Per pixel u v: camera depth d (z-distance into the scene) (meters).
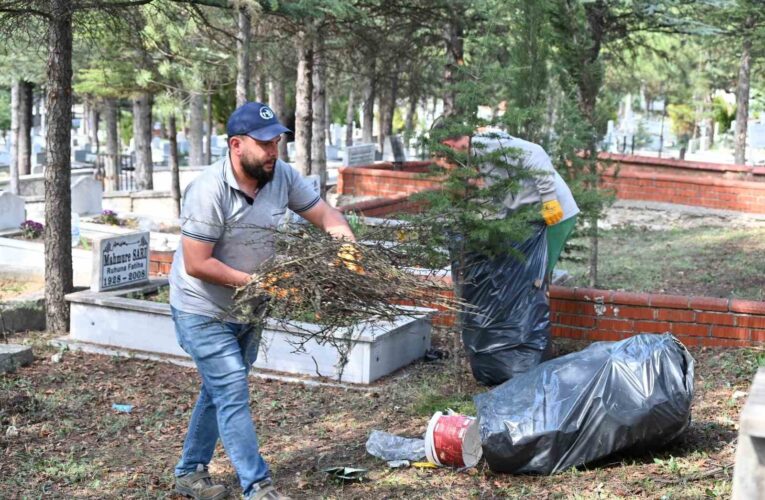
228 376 4.52
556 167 8.43
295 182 4.75
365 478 5.12
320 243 4.56
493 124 6.49
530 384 5.07
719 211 18.20
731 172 21.36
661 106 52.28
